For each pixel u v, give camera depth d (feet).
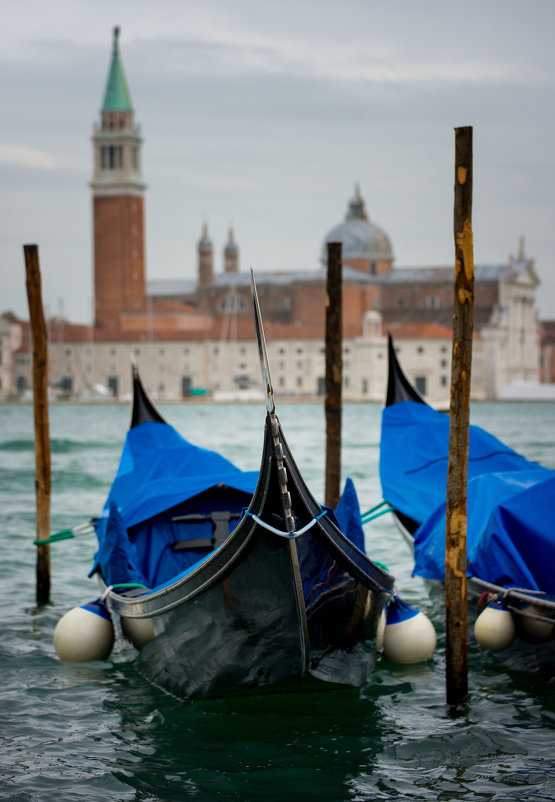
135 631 39.83
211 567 35.22
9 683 40.70
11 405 514.27
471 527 44.60
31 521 80.33
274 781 31.94
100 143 581.94
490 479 45.50
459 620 37.96
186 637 37.04
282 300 609.83
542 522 41.45
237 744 34.76
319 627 35.63
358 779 32.01
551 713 37.24
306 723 36.65
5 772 32.42
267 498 33.94
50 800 30.50
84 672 42.06
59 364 568.00
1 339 588.09
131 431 59.98
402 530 55.62
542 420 310.24
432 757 33.65
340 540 35.53
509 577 41.24
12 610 51.96
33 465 132.16
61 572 60.75
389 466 57.00
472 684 40.29
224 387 554.87
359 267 609.42
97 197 583.17
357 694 39.34
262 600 34.94
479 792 31.09
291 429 242.37
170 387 558.97
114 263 580.71
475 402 552.41
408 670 42.09
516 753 33.86
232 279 630.33
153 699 39.11
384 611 40.22
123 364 563.07
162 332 564.71
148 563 45.32
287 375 548.31
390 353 63.87
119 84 584.40
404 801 30.55
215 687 37.50
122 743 34.88
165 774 32.40
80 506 89.76
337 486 60.39
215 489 46.60
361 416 343.67
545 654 38.99
